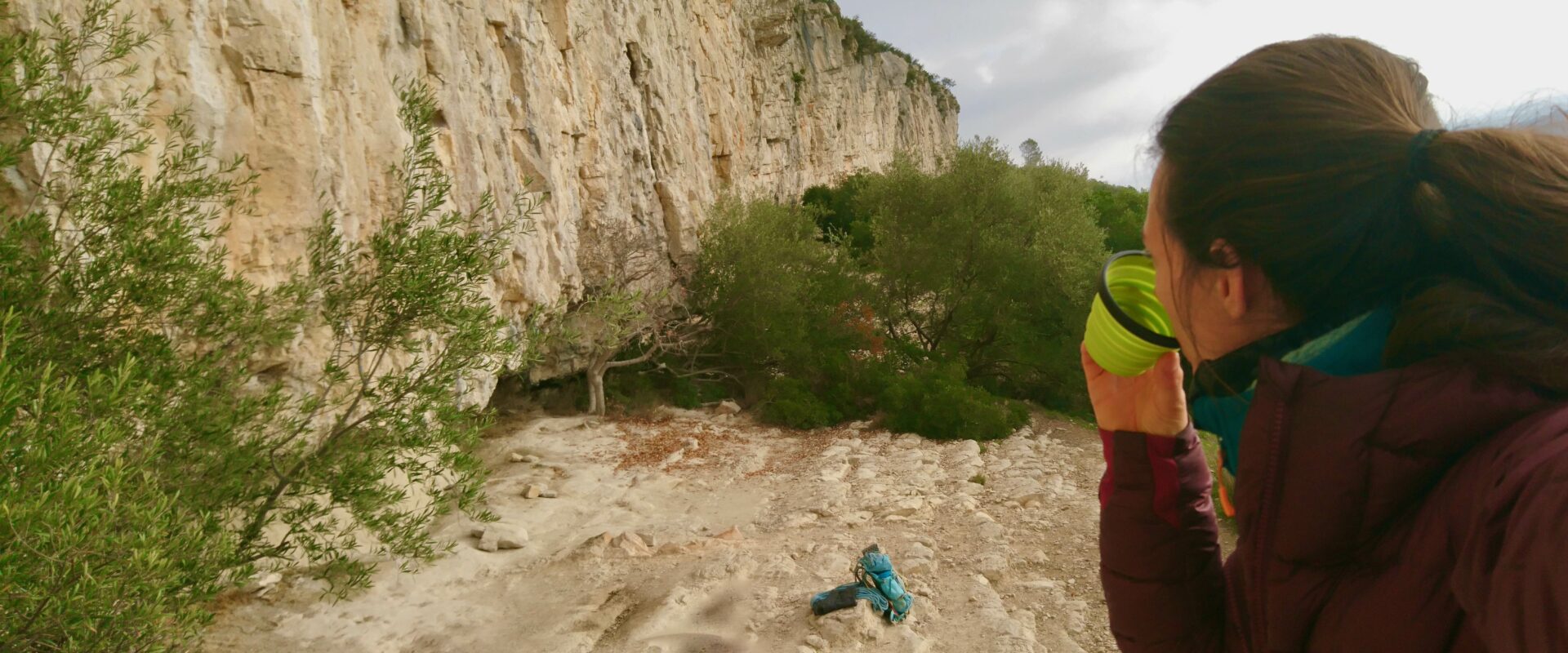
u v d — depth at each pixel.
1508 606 0.46
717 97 27.84
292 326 6.71
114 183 5.21
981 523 11.22
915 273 22.23
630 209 19.81
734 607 8.00
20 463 3.60
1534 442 0.49
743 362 20.84
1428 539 0.56
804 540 10.46
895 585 7.77
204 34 7.42
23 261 4.79
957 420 17.44
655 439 16.19
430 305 6.46
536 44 15.63
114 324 5.07
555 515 11.77
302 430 6.35
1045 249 21.56
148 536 3.90
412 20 11.01
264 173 7.97
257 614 7.57
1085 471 15.21
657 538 10.73
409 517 6.98
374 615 7.89
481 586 8.90
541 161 15.12
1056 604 8.69
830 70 48.69
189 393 5.21
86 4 5.88
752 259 20.45
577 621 7.89
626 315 15.46
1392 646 0.58
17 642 3.44
